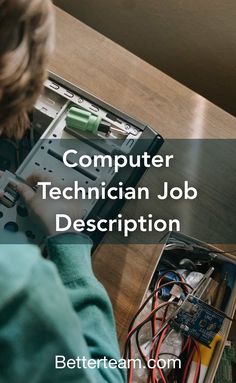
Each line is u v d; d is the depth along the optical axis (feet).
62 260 2.15
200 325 2.80
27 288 1.37
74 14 4.60
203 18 4.17
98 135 2.67
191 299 2.82
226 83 4.70
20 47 1.45
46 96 2.74
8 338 1.38
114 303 2.82
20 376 1.43
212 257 2.99
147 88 3.34
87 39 3.39
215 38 4.31
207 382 2.75
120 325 2.78
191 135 3.27
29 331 1.40
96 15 4.55
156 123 3.26
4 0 1.35
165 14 4.29
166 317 2.85
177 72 4.80
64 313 1.47
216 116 3.35
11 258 1.40
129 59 3.39
